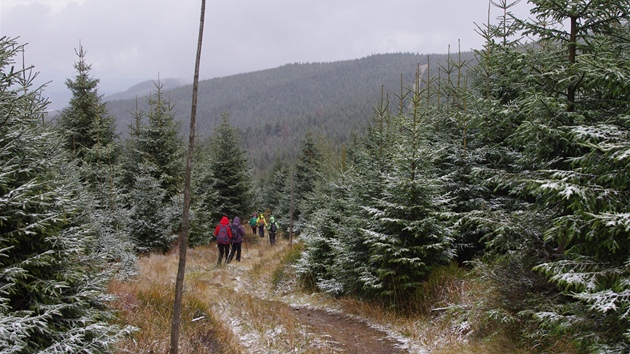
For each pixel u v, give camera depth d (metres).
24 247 4.34
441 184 9.03
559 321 4.96
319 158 31.02
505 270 6.65
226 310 8.99
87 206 9.52
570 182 4.95
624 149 4.34
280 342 7.18
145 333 6.16
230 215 24.78
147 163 17.02
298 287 12.59
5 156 4.36
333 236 12.44
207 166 23.64
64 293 4.52
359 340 7.55
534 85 6.45
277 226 24.38
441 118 10.81
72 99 18.61
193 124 4.34
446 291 8.27
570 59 6.09
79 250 4.59
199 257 17.36
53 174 4.97
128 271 10.84
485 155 9.51
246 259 18.41
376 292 9.39
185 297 8.10
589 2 5.81
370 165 10.83
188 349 6.02
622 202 4.58
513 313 6.29
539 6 6.19
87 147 17.61
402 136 9.66
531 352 5.69
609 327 4.62
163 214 16.48
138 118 20.05
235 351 6.50
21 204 3.92
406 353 6.79
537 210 6.23
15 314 3.69
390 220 8.49
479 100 7.52
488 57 8.22
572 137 5.38
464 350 6.27
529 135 5.87
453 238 8.95
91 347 4.20
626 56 5.82
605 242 4.39
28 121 4.59
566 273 4.62
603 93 5.82
